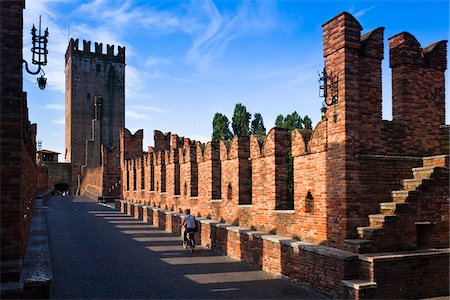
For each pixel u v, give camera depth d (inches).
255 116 1788.9
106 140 3991.1
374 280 457.4
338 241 510.6
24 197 566.3
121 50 4168.3
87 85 3981.3
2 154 410.3
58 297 487.5
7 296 374.3
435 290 498.6
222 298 488.1
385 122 541.6
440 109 585.9
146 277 587.5
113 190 2210.9
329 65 541.0
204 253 778.2
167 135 1875.0
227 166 813.2
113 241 916.6
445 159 541.0
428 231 534.9
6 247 409.1
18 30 420.5
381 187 528.4
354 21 521.3
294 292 514.0
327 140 535.5
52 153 3887.8
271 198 658.2
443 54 592.1
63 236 984.9
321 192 542.9
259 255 648.4
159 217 1202.6
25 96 513.7
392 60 580.7
